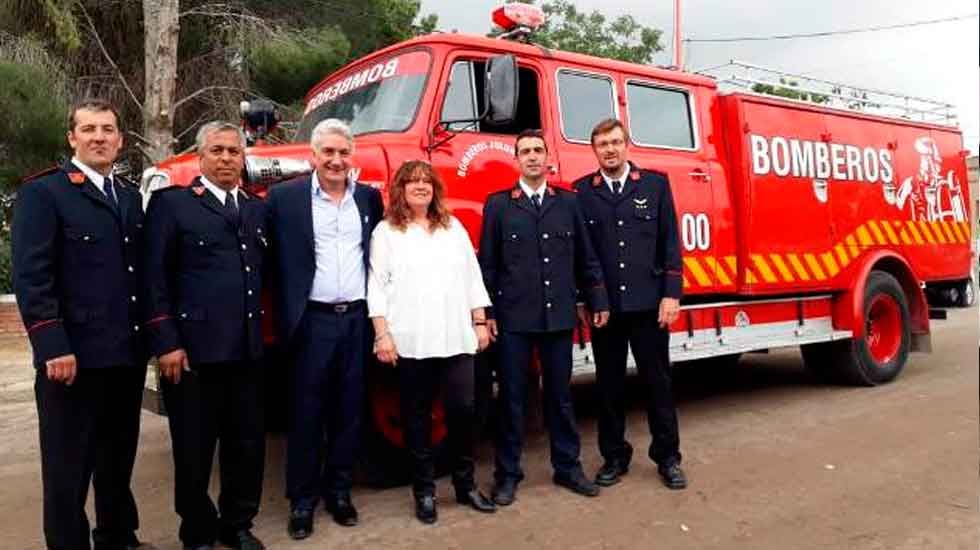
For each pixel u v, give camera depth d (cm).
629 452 470
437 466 485
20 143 1059
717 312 607
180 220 356
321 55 1263
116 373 355
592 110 553
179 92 1412
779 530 388
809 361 737
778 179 638
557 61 536
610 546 373
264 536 398
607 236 448
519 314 427
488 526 401
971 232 851
